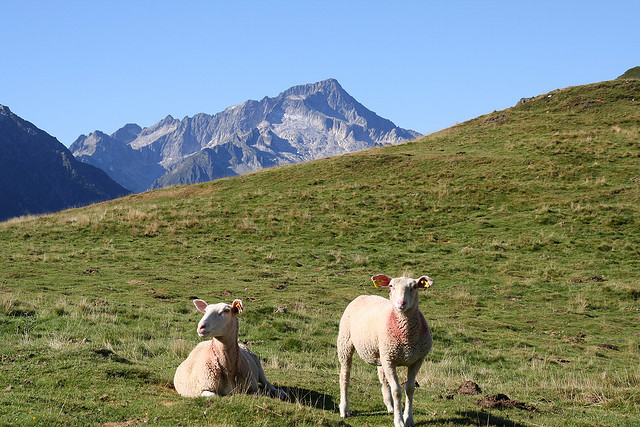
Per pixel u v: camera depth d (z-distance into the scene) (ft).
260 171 193.36
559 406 37.35
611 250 105.29
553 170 149.38
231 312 31.73
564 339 66.28
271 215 136.26
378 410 32.78
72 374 32.91
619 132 175.32
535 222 121.39
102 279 85.71
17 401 27.37
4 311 55.26
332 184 163.94
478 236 117.19
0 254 104.01
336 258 106.42
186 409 27.89
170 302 72.02
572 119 199.41
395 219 130.62
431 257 106.73
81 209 167.02
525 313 78.54
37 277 84.43
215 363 31.86
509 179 148.56
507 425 30.94
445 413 32.37
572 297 85.76
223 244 118.21
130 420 26.84
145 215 137.90
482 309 79.92
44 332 49.78
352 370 48.03
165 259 105.70
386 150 200.23
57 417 25.39
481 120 226.38
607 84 230.68
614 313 79.66
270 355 50.75
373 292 85.92
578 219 119.85
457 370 51.42
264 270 98.22
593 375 48.88
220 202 153.69
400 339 28.22
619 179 139.85
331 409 32.86
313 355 52.90
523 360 56.34
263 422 26.81
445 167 164.86
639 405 37.22
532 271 97.50
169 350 46.91
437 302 83.30
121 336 50.90
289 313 68.49
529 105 227.40
